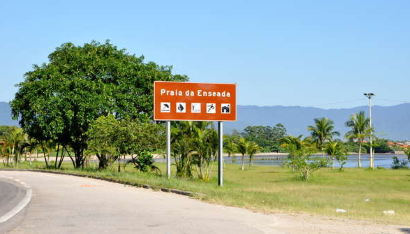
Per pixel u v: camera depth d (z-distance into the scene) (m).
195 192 15.53
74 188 18.73
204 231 8.30
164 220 9.66
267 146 179.00
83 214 10.62
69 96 34.44
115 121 30.16
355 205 17.08
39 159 86.06
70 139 39.88
